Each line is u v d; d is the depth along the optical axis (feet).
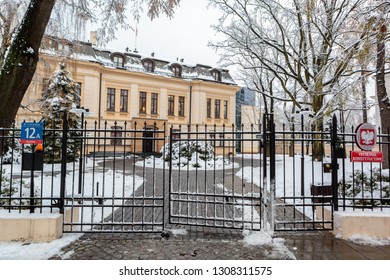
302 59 36.68
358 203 17.49
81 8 24.80
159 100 104.88
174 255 11.33
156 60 109.29
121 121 96.27
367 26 21.40
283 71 41.78
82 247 12.07
